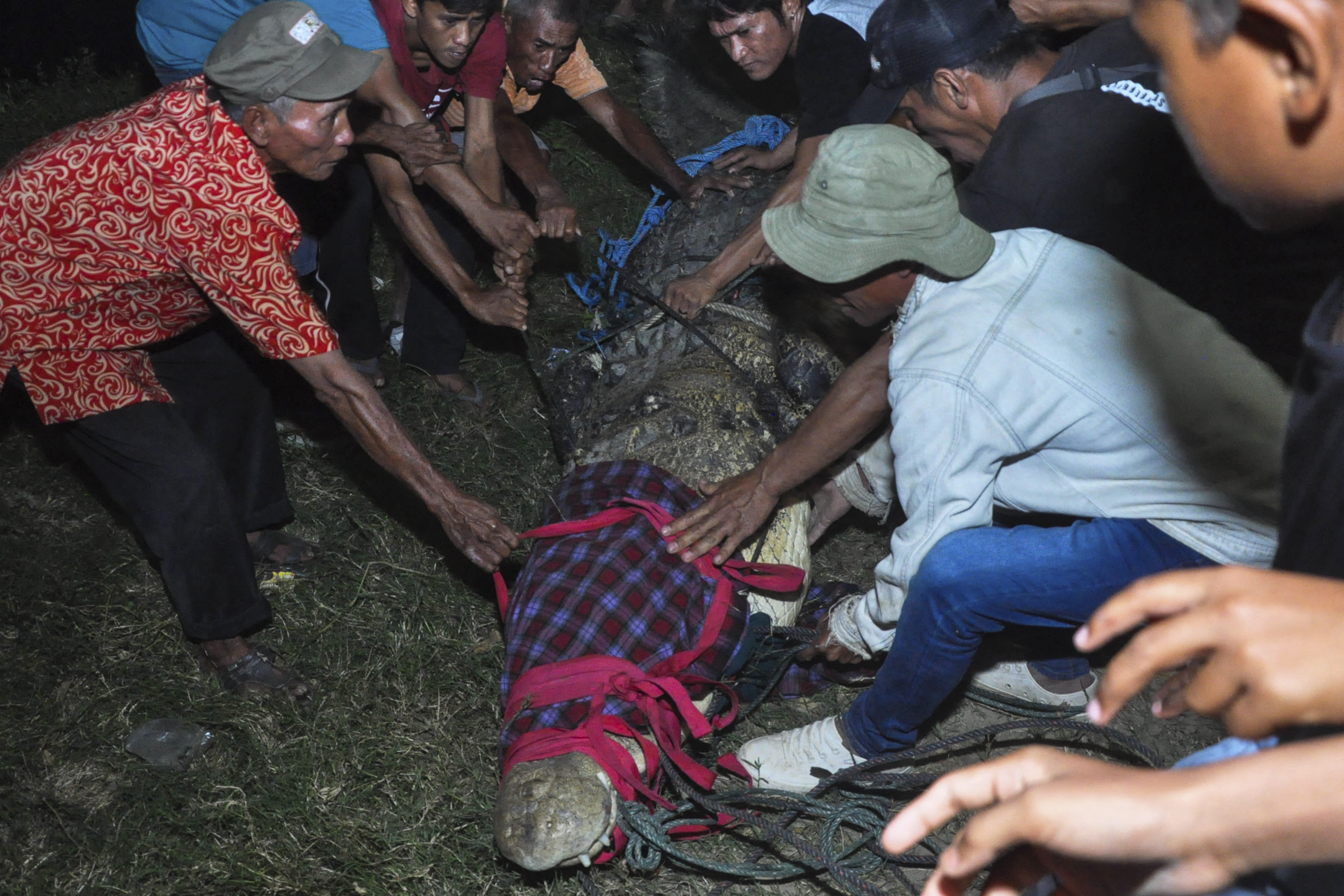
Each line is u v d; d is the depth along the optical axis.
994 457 2.22
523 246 3.22
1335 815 0.74
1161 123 2.30
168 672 3.12
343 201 3.56
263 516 3.38
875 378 2.39
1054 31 2.86
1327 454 1.01
